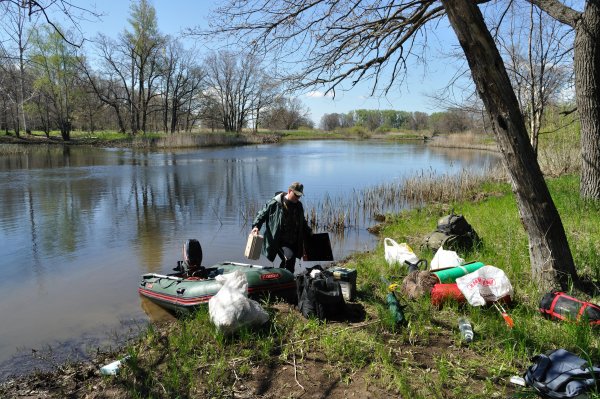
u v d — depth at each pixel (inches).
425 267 243.1
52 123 2107.5
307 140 2773.1
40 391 154.3
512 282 209.6
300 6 305.3
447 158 1365.7
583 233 266.4
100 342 200.2
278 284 217.8
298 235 236.2
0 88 367.2
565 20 319.0
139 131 2203.5
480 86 182.7
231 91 2630.4
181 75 2320.4
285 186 740.7
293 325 183.0
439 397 130.0
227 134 2233.0
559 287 189.8
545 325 168.2
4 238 399.2
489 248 270.4
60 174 862.5
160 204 571.8
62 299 256.2
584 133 341.7
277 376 147.9
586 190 345.1
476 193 621.0
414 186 652.7
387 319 178.9
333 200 607.8
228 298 175.6
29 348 196.2
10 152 1409.9
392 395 134.3
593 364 131.2
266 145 2142.0
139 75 2190.0
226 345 168.9
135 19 2036.2
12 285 281.1
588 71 326.6
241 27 311.1
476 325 172.1
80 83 1966.0
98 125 2711.6
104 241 390.0
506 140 186.5
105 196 627.2
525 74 510.3
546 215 189.5
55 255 347.6
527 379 131.1
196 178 837.2
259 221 232.5
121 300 252.5
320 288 190.9
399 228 409.7
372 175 906.1
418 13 320.8
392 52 342.3
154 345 179.3
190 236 408.5
